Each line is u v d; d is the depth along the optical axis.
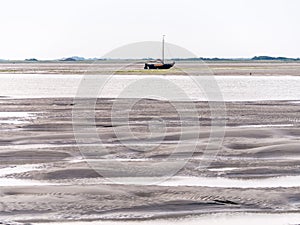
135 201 13.61
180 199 13.77
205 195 14.12
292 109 36.75
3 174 16.59
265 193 14.32
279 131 25.06
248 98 46.38
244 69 129.00
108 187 14.88
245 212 12.86
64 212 12.73
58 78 83.00
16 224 11.91
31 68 148.25
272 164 18.14
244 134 24.09
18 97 47.16
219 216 12.56
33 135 24.05
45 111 34.97
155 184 15.38
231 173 16.98
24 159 18.92
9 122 28.89
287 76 91.06
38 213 12.66
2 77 87.00
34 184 15.40
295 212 12.91
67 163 18.23
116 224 11.97
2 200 13.52
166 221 12.21
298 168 17.58
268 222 12.23
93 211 12.82
